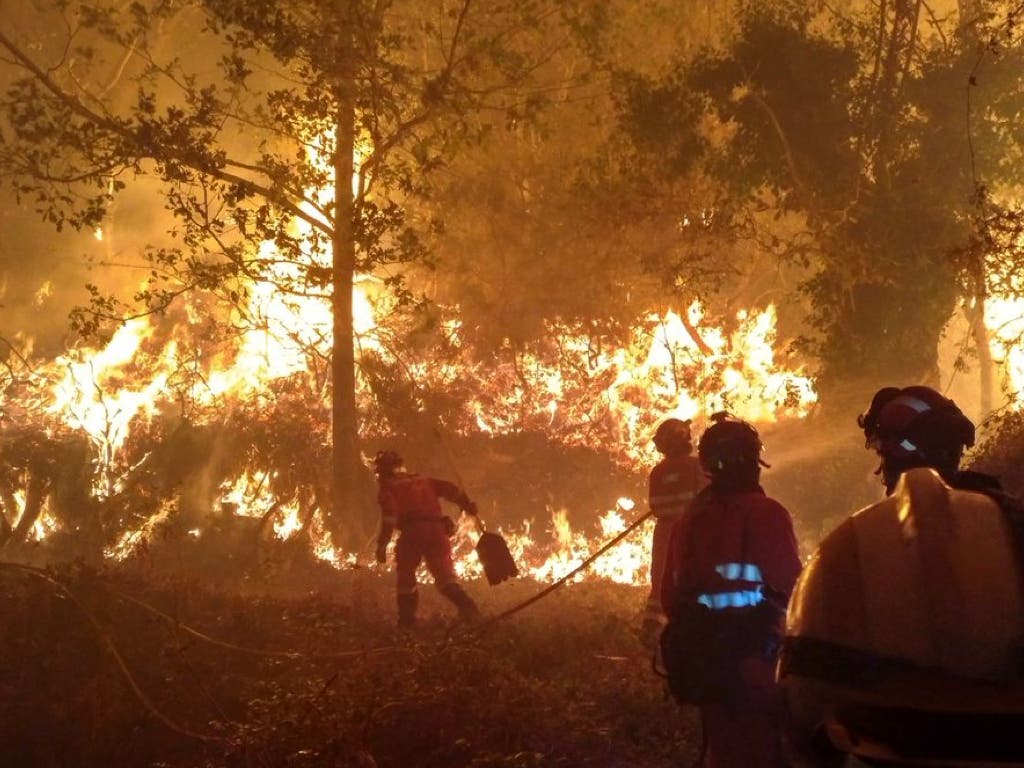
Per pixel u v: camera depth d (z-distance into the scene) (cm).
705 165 1755
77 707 797
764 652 484
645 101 1741
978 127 1658
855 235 1672
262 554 1639
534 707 772
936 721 233
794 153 1702
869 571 255
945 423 380
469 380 2122
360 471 1838
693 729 734
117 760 743
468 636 962
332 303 1838
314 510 1855
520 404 2114
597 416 2098
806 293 1759
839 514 1727
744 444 521
